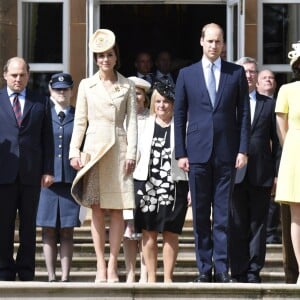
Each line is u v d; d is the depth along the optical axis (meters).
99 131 50.50
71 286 46.50
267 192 53.22
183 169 50.00
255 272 52.88
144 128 52.31
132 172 50.47
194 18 71.25
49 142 51.28
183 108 50.19
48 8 66.31
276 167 53.81
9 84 51.03
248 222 53.16
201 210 49.69
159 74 67.12
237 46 66.88
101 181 50.34
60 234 54.47
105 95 50.62
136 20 71.31
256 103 53.78
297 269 50.84
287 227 50.84
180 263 57.16
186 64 71.12
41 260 57.25
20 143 50.72
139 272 56.59
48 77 66.44
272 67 66.56
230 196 49.84
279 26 66.44
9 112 50.88
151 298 46.59
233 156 49.97
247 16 66.25
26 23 66.38
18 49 66.25
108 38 50.72
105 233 55.50
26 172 50.59
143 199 51.66
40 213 54.22
